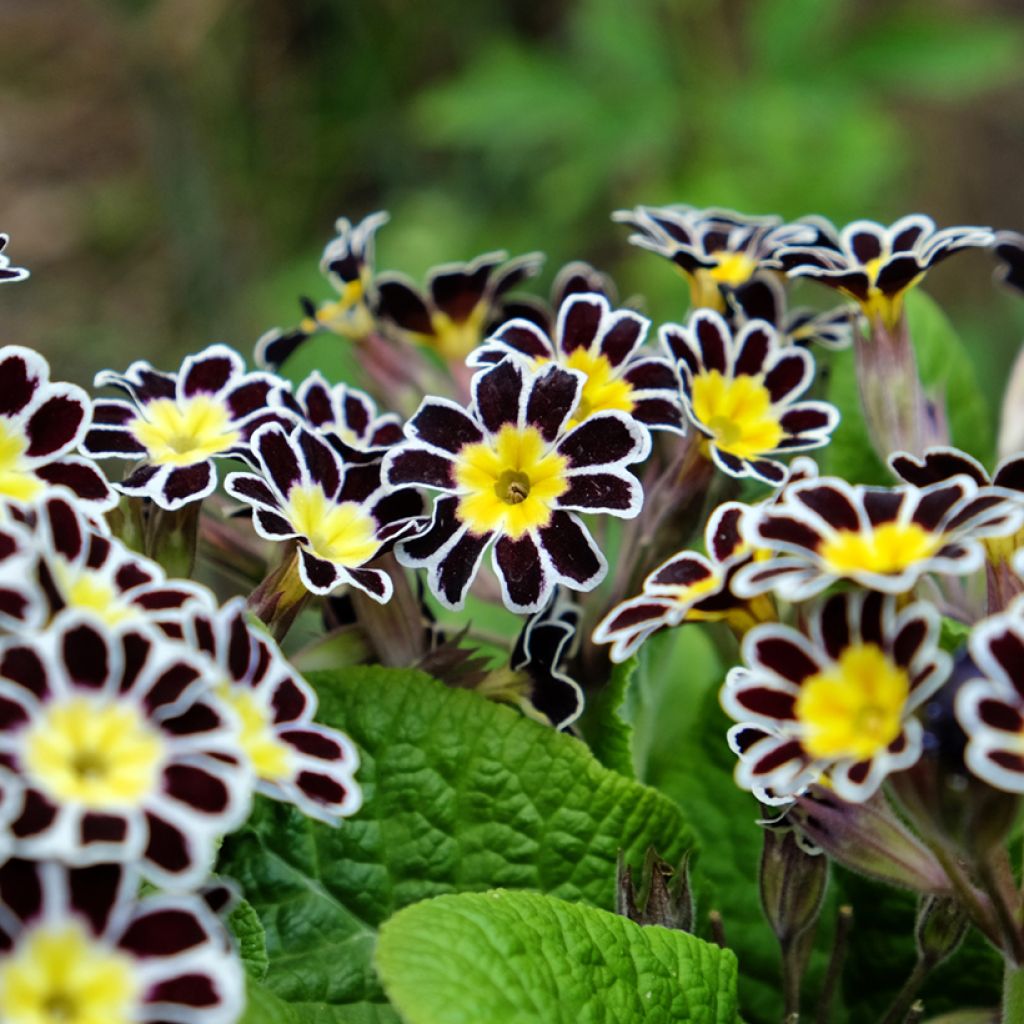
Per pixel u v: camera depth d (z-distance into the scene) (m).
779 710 0.40
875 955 0.47
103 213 1.28
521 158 1.19
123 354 1.18
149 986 0.37
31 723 0.38
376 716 0.44
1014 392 0.50
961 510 0.39
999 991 0.46
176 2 1.03
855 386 0.51
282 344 0.49
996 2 1.38
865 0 1.34
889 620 0.39
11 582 0.38
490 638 0.47
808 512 0.40
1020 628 0.38
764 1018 0.47
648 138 0.96
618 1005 0.41
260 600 0.42
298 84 1.25
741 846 0.47
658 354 0.46
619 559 0.46
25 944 0.37
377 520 0.43
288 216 1.25
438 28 1.26
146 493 0.42
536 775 0.44
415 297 0.50
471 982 0.40
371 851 0.44
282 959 0.44
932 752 0.39
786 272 0.46
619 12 0.98
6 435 0.41
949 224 1.33
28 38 1.42
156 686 0.38
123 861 0.37
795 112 0.95
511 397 0.43
